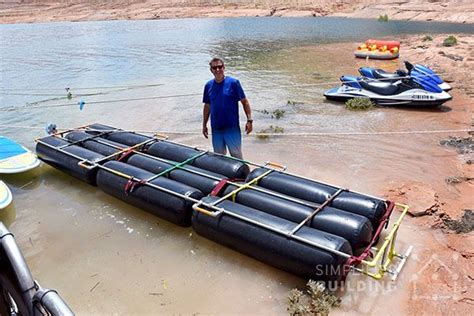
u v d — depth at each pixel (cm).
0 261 281
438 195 664
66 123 1162
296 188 586
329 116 1147
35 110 1304
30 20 6372
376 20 5444
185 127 1100
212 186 611
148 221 636
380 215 526
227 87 693
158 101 1379
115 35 3825
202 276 506
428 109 1168
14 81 1788
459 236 548
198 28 4481
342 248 448
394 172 766
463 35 3045
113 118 1200
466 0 5556
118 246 573
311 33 3725
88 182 730
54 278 509
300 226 488
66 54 2584
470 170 757
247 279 498
